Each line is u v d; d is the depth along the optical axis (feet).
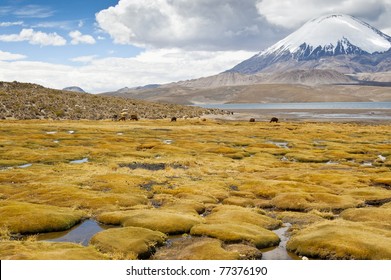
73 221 138.72
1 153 289.94
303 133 497.87
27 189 179.93
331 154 326.44
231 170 248.11
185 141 386.93
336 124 649.20
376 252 106.83
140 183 201.16
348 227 127.95
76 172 226.58
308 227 131.54
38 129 471.62
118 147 341.21
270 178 223.10
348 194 182.29
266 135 469.16
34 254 100.27
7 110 627.05
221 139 422.41
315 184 205.98
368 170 251.39
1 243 112.68
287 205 165.07
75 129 488.44
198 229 127.13
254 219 141.38
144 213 143.02
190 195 176.96
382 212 147.64
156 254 110.52
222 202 173.47
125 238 115.85
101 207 156.25
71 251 104.22
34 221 131.95
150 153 310.65
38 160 269.64
